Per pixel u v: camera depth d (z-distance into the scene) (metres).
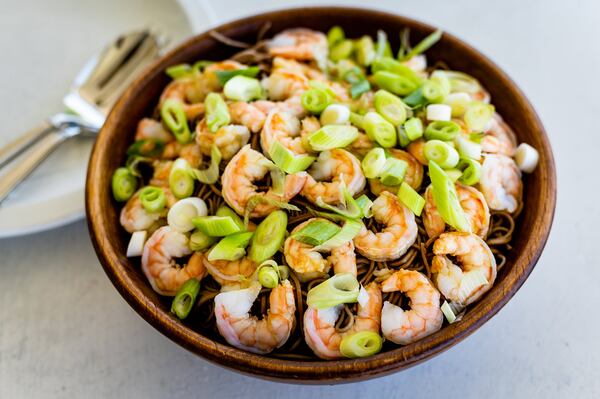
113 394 0.54
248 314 0.47
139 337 0.56
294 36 0.59
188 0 0.66
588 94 0.67
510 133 0.54
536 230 0.48
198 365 0.55
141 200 0.51
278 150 0.48
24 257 0.60
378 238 0.47
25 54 0.71
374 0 0.74
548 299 0.56
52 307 0.58
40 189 0.63
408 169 0.50
